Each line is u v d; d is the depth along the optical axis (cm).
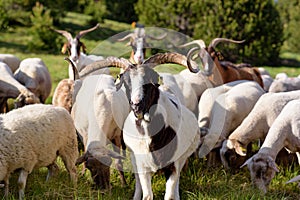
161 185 739
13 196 648
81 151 862
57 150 730
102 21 2997
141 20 2527
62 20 2797
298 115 758
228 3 2350
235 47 2353
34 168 711
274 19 2462
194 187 738
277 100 841
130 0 3481
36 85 1138
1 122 677
